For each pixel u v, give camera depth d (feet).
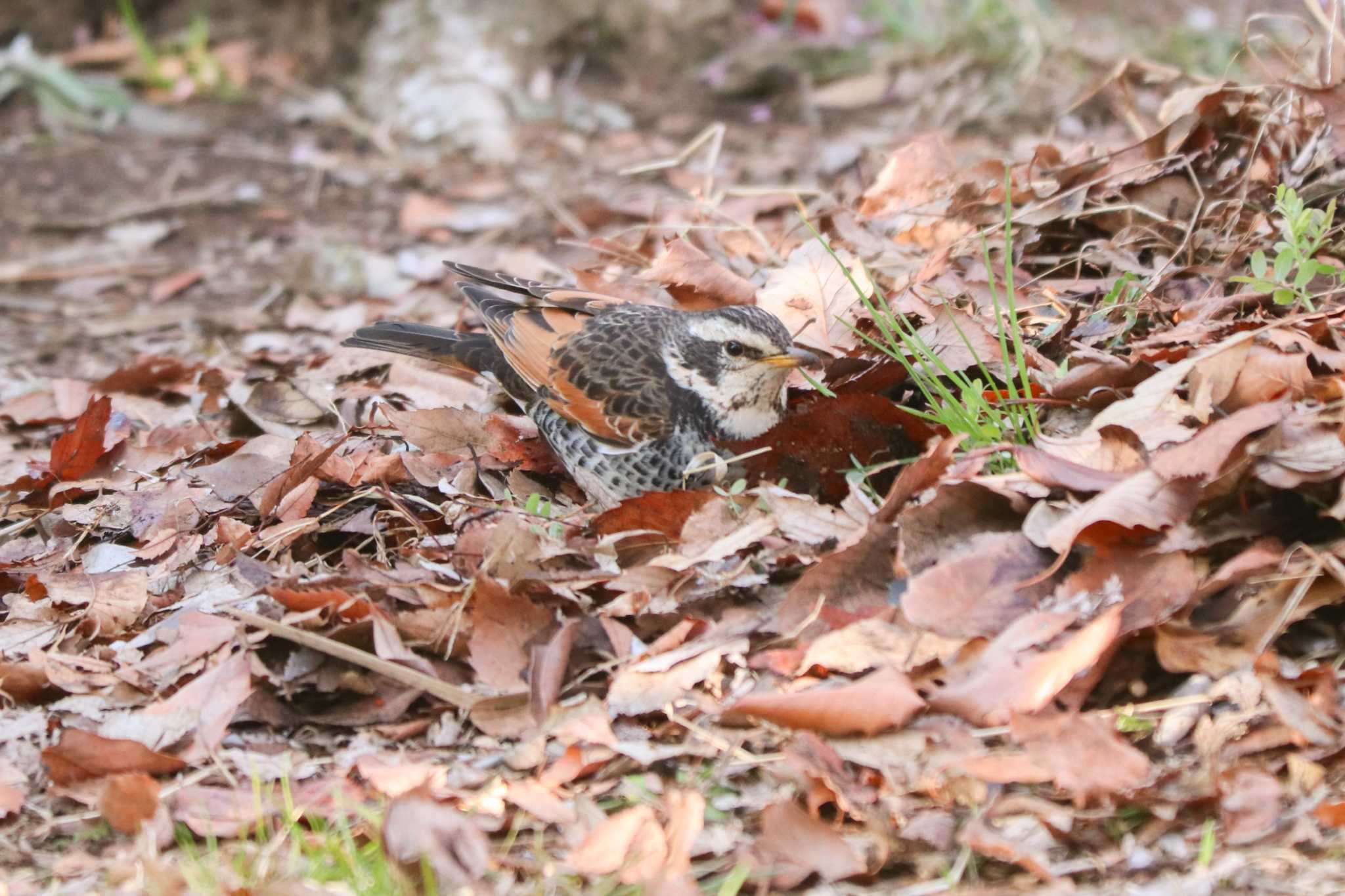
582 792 23.36
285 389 37.68
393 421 33.68
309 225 53.98
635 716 24.64
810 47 63.87
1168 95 46.57
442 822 21.76
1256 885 20.77
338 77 65.51
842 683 24.50
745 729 24.11
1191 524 24.93
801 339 33.55
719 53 64.34
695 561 26.89
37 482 34.47
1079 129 53.47
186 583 29.25
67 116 62.18
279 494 30.96
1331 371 27.63
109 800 23.13
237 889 20.99
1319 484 24.97
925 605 24.50
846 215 38.55
